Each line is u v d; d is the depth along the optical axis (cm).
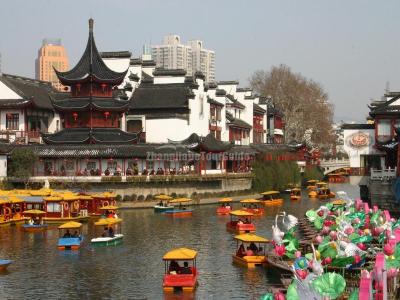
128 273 5528
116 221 7494
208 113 13938
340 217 6888
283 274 5019
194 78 13400
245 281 5153
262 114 18062
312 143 18675
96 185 10469
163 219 9094
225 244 6938
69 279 5319
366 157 10831
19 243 7019
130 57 13600
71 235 7019
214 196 11662
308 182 16012
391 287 4088
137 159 11025
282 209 10694
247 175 12756
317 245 5853
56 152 10825
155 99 12950
